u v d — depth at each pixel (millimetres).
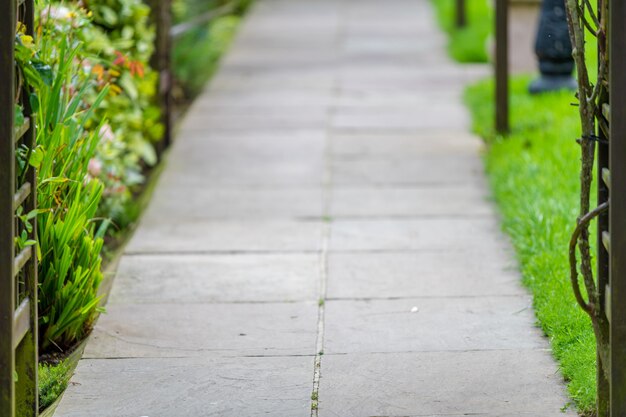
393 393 5254
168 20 10500
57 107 5781
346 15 19391
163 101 10391
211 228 8078
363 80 13773
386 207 8555
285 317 6301
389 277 6945
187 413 5090
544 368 5496
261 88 13406
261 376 5484
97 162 7477
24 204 4875
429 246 7555
